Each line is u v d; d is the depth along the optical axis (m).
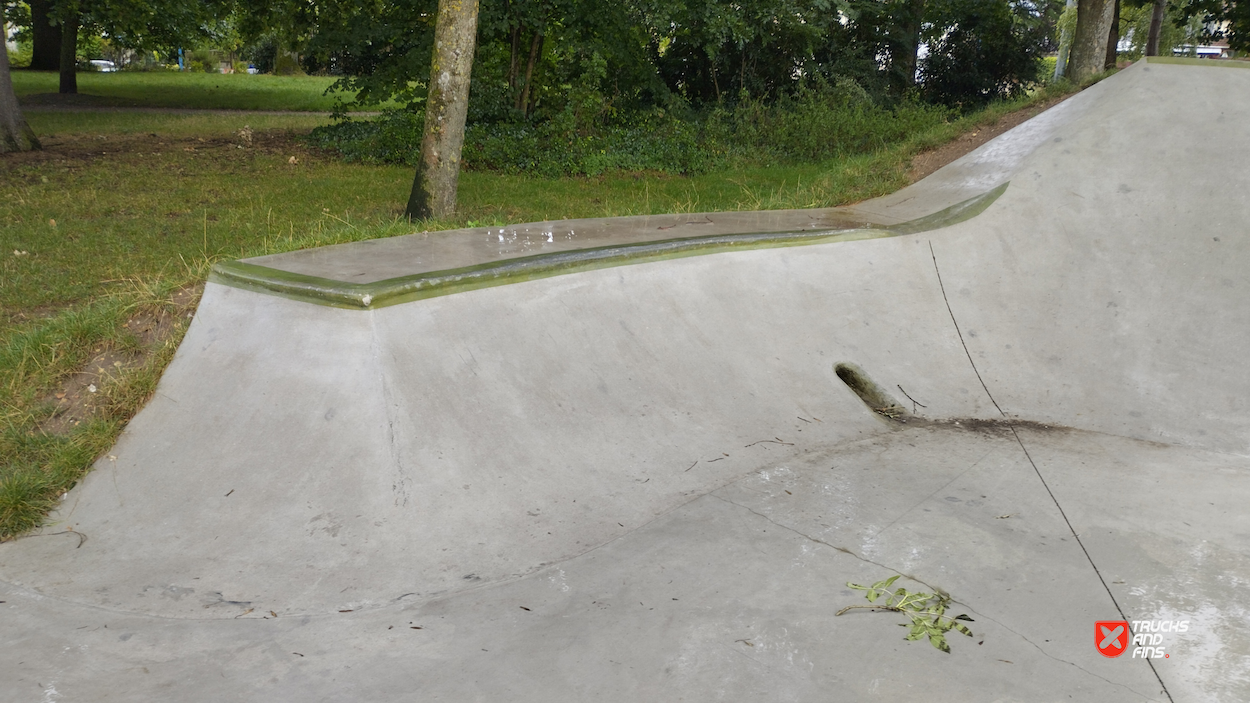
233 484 3.91
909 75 21.17
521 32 15.12
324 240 6.61
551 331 5.03
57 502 3.99
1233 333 5.82
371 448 3.97
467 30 7.96
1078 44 13.30
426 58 13.72
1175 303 6.13
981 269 6.65
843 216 8.02
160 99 21.95
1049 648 2.98
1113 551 3.68
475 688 2.75
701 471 4.37
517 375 4.65
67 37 20.64
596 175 12.57
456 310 4.80
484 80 14.72
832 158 14.70
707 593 3.29
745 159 14.41
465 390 4.41
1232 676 2.86
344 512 3.73
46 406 4.63
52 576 3.46
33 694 2.73
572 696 2.71
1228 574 3.51
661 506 4.02
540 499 3.97
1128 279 6.39
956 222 7.10
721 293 5.89
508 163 12.67
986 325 6.17
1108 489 4.30
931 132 11.67
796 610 3.18
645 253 5.82
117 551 3.62
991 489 4.28
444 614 3.18
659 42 19.58
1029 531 3.84
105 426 4.39
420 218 8.39
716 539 3.71
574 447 4.37
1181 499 4.20
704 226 7.23
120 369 4.75
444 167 8.29
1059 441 4.95
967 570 3.49
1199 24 30.38
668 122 15.08
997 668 2.87
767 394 5.22
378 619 3.15
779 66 19.00
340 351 4.37
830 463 4.56
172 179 10.49
